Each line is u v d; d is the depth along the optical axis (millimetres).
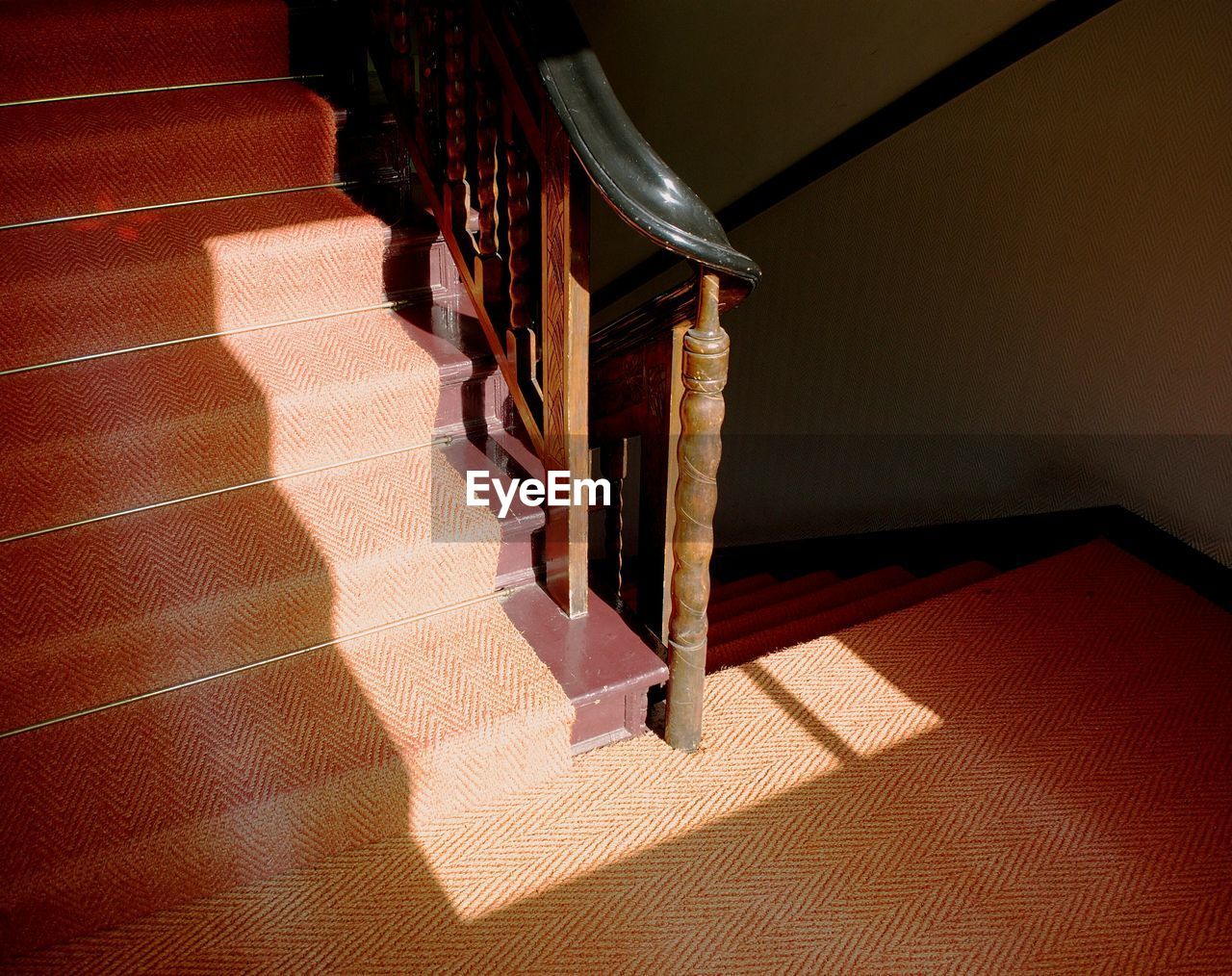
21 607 2295
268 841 2184
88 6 3039
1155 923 2137
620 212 1938
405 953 2078
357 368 2740
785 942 2102
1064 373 3289
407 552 2539
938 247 3535
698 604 2346
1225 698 2693
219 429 2559
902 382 3857
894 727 2602
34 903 1988
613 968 2057
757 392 4586
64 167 2785
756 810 2381
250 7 3094
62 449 2422
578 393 2354
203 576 2414
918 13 3201
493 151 2508
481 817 2365
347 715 2352
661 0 3805
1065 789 2436
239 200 3006
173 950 2062
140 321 2703
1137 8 2789
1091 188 3027
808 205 3965
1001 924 2137
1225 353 2857
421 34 2686
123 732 2273
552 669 2498
